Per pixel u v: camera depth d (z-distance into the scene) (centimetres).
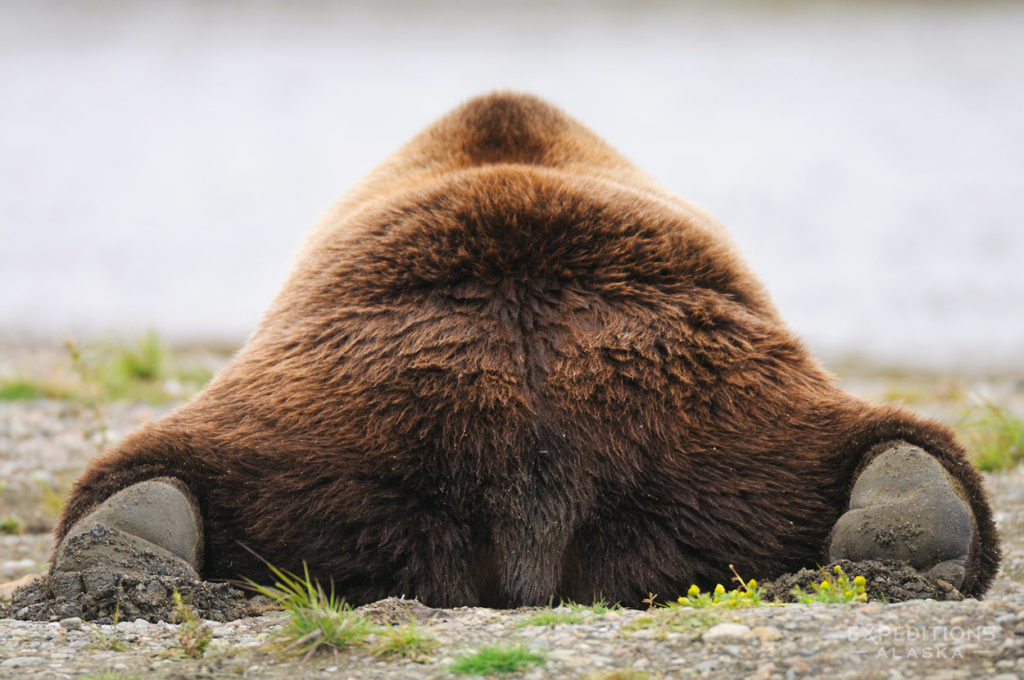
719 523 1464
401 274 1588
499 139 1989
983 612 1160
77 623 1312
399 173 1980
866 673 1067
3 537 2345
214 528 1471
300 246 2036
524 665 1131
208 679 1142
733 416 1510
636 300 1570
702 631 1179
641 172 2111
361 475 1449
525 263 1579
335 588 1446
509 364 1491
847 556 1403
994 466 2522
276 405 1519
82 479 1510
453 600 1433
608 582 1459
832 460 1494
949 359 5038
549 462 1454
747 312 1630
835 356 5141
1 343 5216
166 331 6041
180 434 1515
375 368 1502
